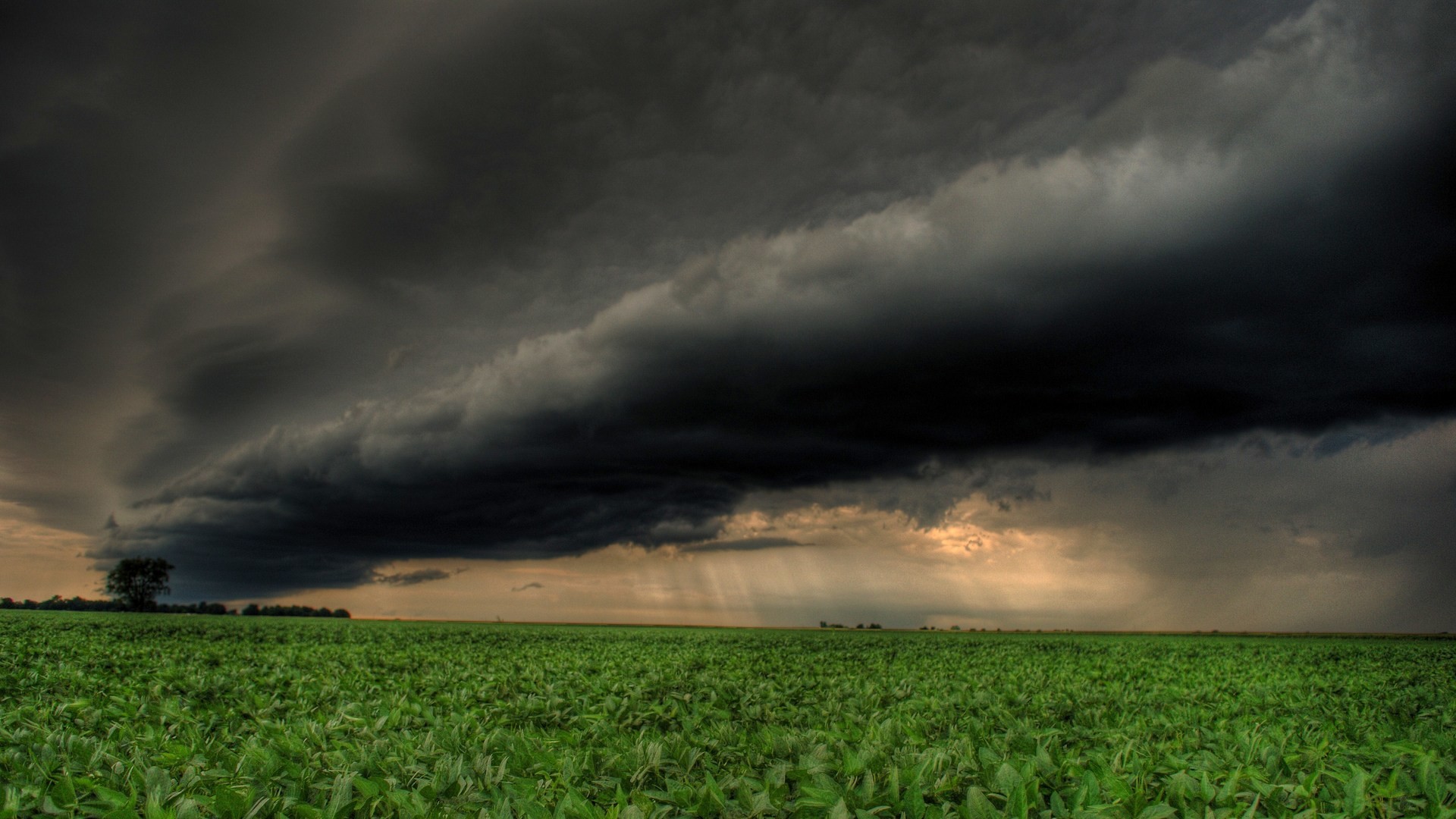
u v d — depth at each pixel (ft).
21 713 22.81
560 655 67.05
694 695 34.37
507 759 16.58
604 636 123.03
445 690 36.45
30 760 16.46
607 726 22.81
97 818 13.42
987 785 14.24
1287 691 42.04
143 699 28.12
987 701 31.04
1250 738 20.38
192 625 123.95
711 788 13.62
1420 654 106.52
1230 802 14.16
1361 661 85.81
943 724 26.53
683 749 16.96
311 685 35.47
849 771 14.89
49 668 39.04
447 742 18.88
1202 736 22.24
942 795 14.19
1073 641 139.54
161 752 18.45
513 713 26.63
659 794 13.89
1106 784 13.93
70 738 17.44
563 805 12.62
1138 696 37.37
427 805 13.55
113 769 15.49
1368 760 18.17
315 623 168.86
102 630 89.81
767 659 69.00
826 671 57.21
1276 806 13.39
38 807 13.66
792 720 29.35
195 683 31.94
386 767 16.11
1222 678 56.03
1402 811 13.67
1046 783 14.93
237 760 16.29
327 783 14.88
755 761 17.43
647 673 48.37
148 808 12.33
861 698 35.47
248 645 73.87
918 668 62.34
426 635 109.29
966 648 99.19
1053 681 47.85
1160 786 15.42
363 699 31.30
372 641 89.40
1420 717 30.60
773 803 13.62
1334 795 14.48
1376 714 32.53
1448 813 12.92
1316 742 21.21
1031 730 22.44
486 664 53.83
